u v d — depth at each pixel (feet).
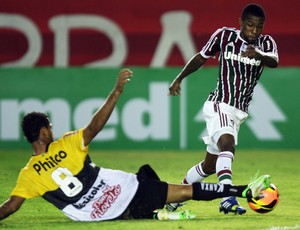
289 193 119.75
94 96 190.70
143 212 89.66
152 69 188.85
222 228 87.45
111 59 213.46
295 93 189.57
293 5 209.67
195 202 109.29
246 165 159.22
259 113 189.57
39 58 213.25
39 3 212.02
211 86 189.26
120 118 188.75
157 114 189.06
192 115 189.37
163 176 141.18
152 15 212.02
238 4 209.67
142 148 189.06
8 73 189.78
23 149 189.37
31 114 89.04
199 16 210.59
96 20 212.64
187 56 212.02
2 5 211.82
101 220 89.66
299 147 190.39
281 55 211.00
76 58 213.46
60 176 88.12
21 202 88.17
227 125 97.40
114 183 89.25
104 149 188.85
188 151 186.80
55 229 88.22
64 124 190.49
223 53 99.55
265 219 94.27
